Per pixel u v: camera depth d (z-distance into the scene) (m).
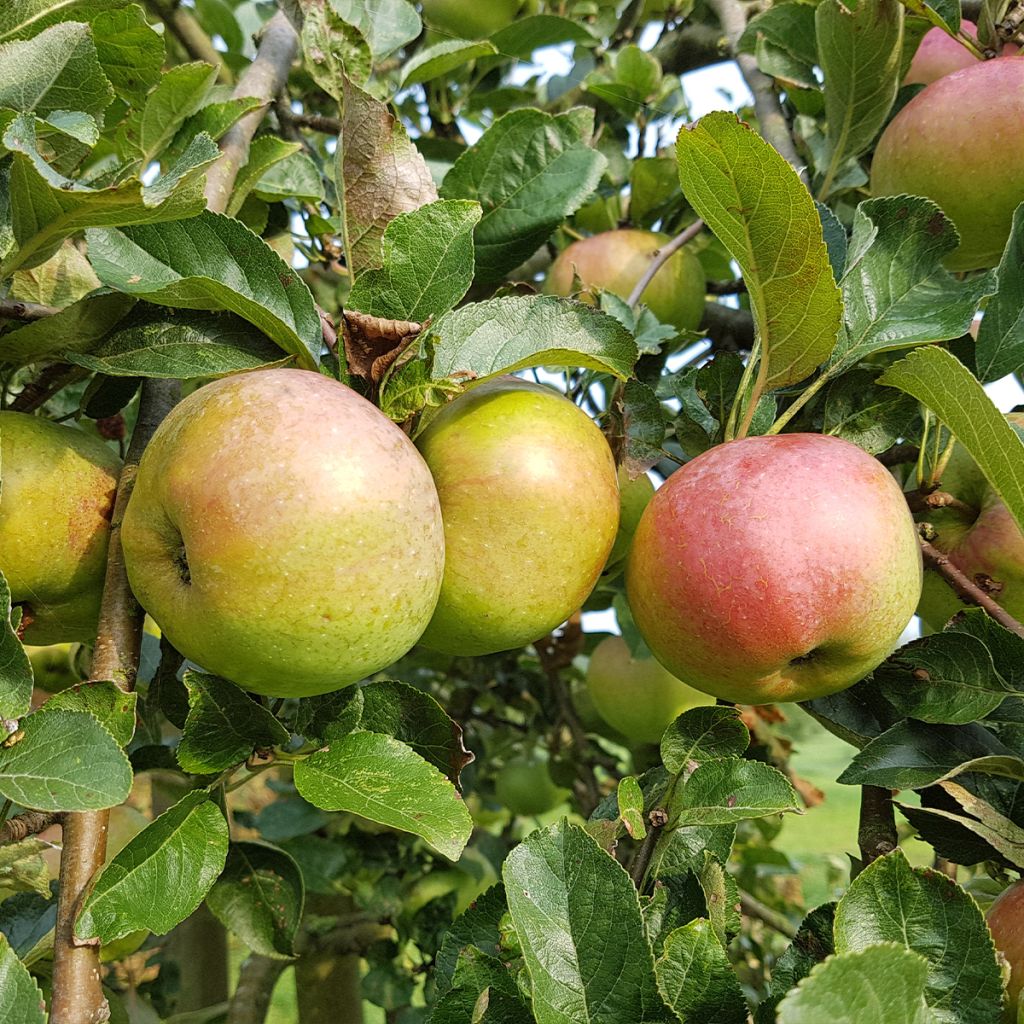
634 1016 0.18
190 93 0.32
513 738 0.63
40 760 0.19
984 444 0.24
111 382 0.27
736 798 0.23
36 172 0.20
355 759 0.22
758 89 0.42
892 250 0.29
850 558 0.22
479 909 0.23
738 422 0.28
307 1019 0.55
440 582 0.22
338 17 0.31
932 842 0.25
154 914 0.19
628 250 0.43
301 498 0.19
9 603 0.19
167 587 0.21
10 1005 0.17
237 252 0.25
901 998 0.16
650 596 0.24
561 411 0.25
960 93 0.31
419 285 0.25
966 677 0.25
